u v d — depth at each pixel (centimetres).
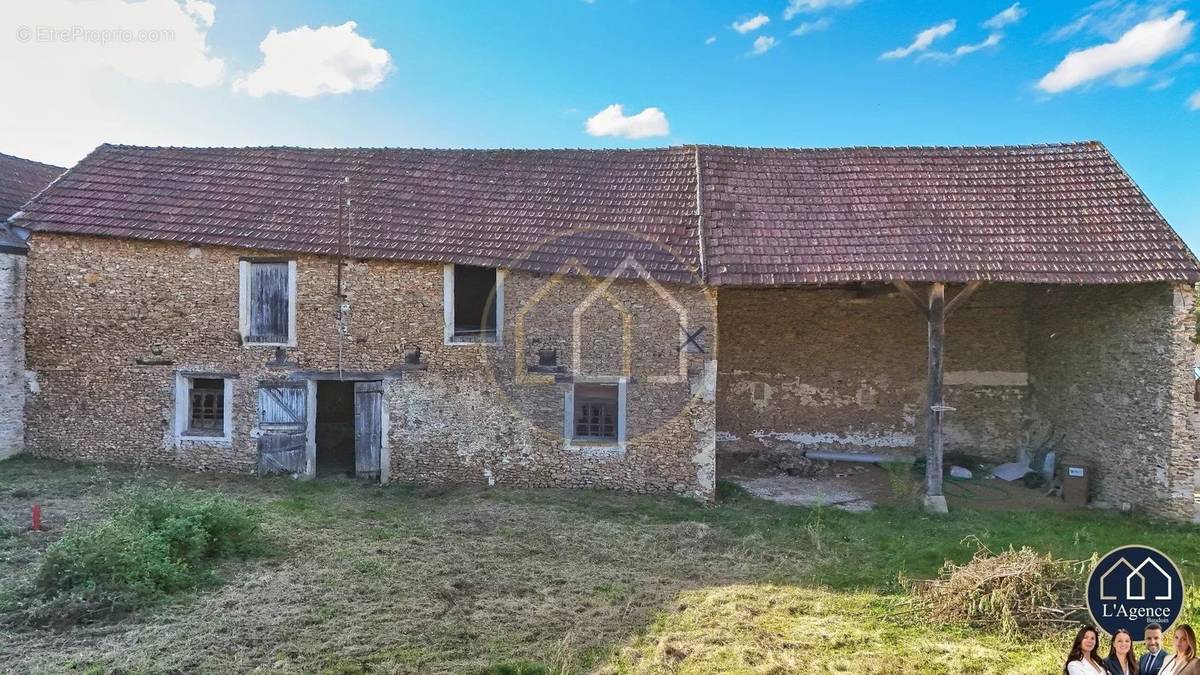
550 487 1160
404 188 1293
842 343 1495
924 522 1040
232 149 1387
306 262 1179
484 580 774
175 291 1194
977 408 1467
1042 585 704
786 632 670
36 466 1170
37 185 1455
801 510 1108
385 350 1177
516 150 1409
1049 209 1177
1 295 1177
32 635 607
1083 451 1231
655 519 1024
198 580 731
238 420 1197
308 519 967
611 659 612
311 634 630
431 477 1179
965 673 601
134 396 1205
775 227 1182
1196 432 1032
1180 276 1024
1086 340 1227
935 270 1077
